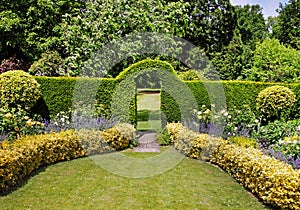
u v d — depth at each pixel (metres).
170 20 10.58
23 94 7.14
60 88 8.02
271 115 7.90
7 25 12.46
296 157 4.74
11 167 4.52
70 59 9.91
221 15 18.47
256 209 3.91
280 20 23.80
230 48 17.97
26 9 13.08
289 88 8.49
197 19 18.30
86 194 4.46
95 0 10.05
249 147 5.21
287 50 11.52
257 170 4.21
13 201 4.13
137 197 4.38
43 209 3.91
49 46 12.33
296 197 3.65
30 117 7.80
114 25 9.68
